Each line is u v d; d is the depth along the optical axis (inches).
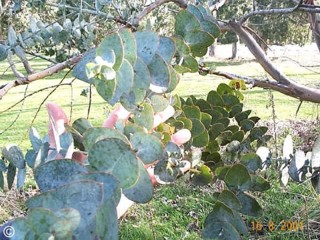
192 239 89.4
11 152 15.7
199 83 260.4
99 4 21.8
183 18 20.5
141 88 14.6
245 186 20.6
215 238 20.0
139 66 14.4
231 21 31.9
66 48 22.6
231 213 19.7
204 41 20.6
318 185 21.0
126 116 18.2
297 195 95.0
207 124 26.9
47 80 284.7
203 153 27.1
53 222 9.6
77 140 15.9
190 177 24.2
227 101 31.0
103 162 11.5
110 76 12.7
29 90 255.4
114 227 10.3
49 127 15.5
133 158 11.5
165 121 22.9
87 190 10.0
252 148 28.2
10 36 19.6
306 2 33.4
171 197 105.7
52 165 11.4
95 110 197.0
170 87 17.6
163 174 19.0
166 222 96.1
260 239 84.6
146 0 27.1
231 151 25.9
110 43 12.9
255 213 20.8
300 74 250.4
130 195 13.0
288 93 32.7
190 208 101.5
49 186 11.3
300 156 21.2
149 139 14.3
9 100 232.1
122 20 21.7
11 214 87.3
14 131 166.6
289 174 21.3
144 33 14.9
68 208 9.7
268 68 32.7
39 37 20.3
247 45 32.4
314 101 32.7
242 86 32.1
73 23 21.7
